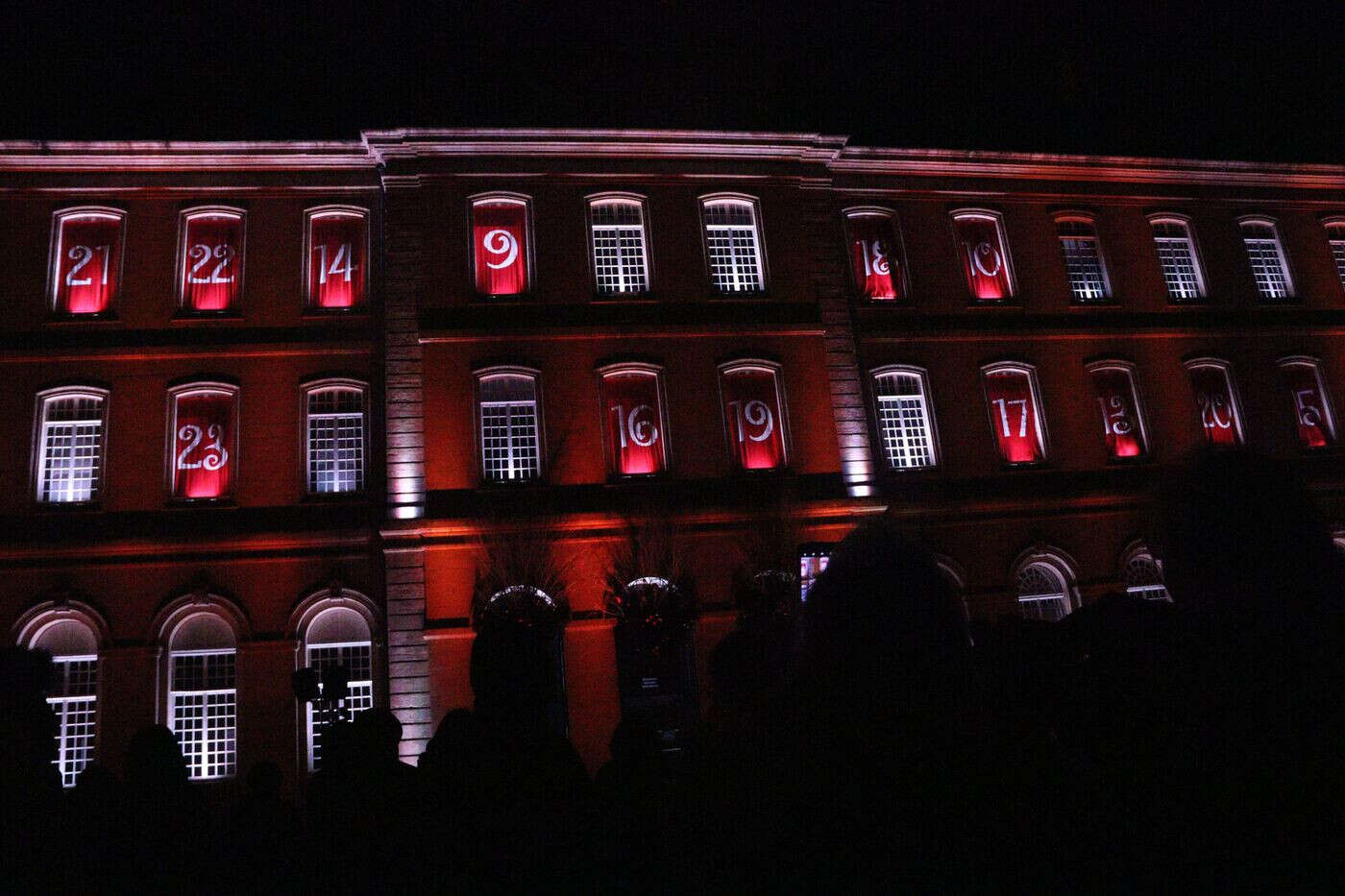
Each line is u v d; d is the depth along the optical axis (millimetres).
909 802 1985
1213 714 2082
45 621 19766
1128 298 26438
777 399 23281
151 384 21297
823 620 2260
